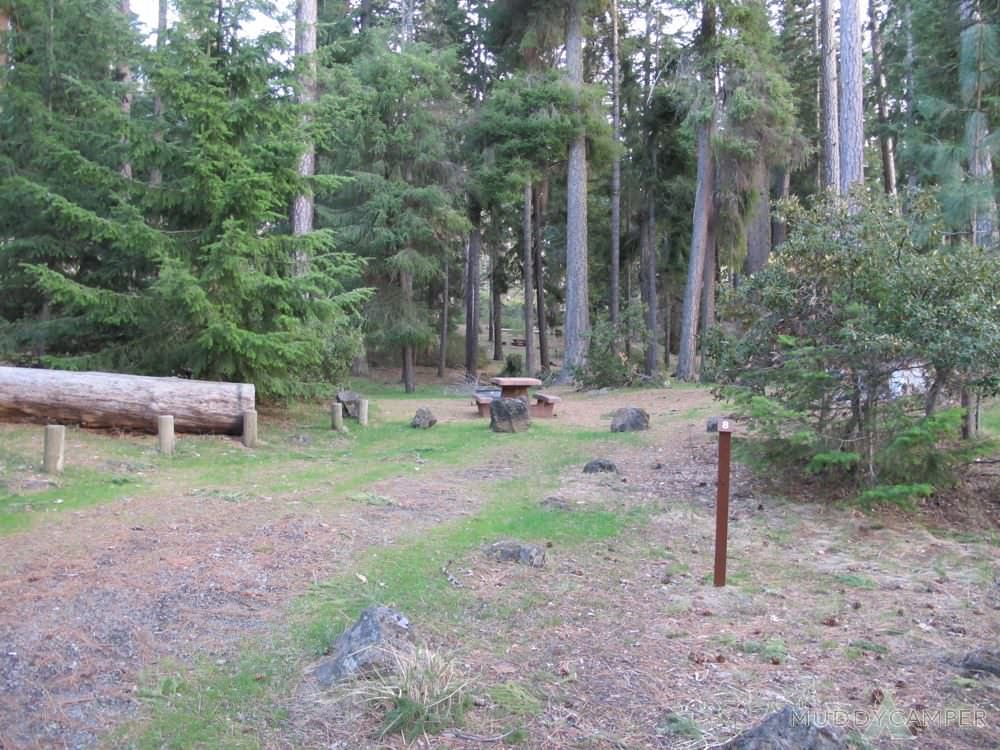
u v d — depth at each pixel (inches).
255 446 415.8
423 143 864.3
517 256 1337.4
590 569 220.8
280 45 467.5
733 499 306.2
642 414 494.6
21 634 160.4
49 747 122.6
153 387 400.5
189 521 252.8
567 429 517.0
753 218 911.0
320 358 508.7
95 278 538.9
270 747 123.3
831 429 301.0
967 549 247.8
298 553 222.5
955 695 145.3
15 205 522.3
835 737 119.0
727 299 340.8
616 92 1021.2
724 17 829.2
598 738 127.5
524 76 914.7
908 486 267.7
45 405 384.2
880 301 288.5
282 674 148.3
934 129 505.4
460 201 943.7
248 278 437.4
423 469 370.9
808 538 258.5
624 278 1386.6
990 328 258.7
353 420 538.0
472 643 165.8
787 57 1143.6
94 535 232.5
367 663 144.6
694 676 152.3
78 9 569.9
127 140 456.1
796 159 909.2
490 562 222.1
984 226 393.4
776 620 186.1
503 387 613.9
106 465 334.6
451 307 1358.3
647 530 263.7
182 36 436.1
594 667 155.4
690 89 863.1
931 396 286.4
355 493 307.4
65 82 559.8
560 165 1034.1
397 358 1225.4
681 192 1056.2
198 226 483.8
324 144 519.5
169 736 126.3
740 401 315.9
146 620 170.6
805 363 294.8
